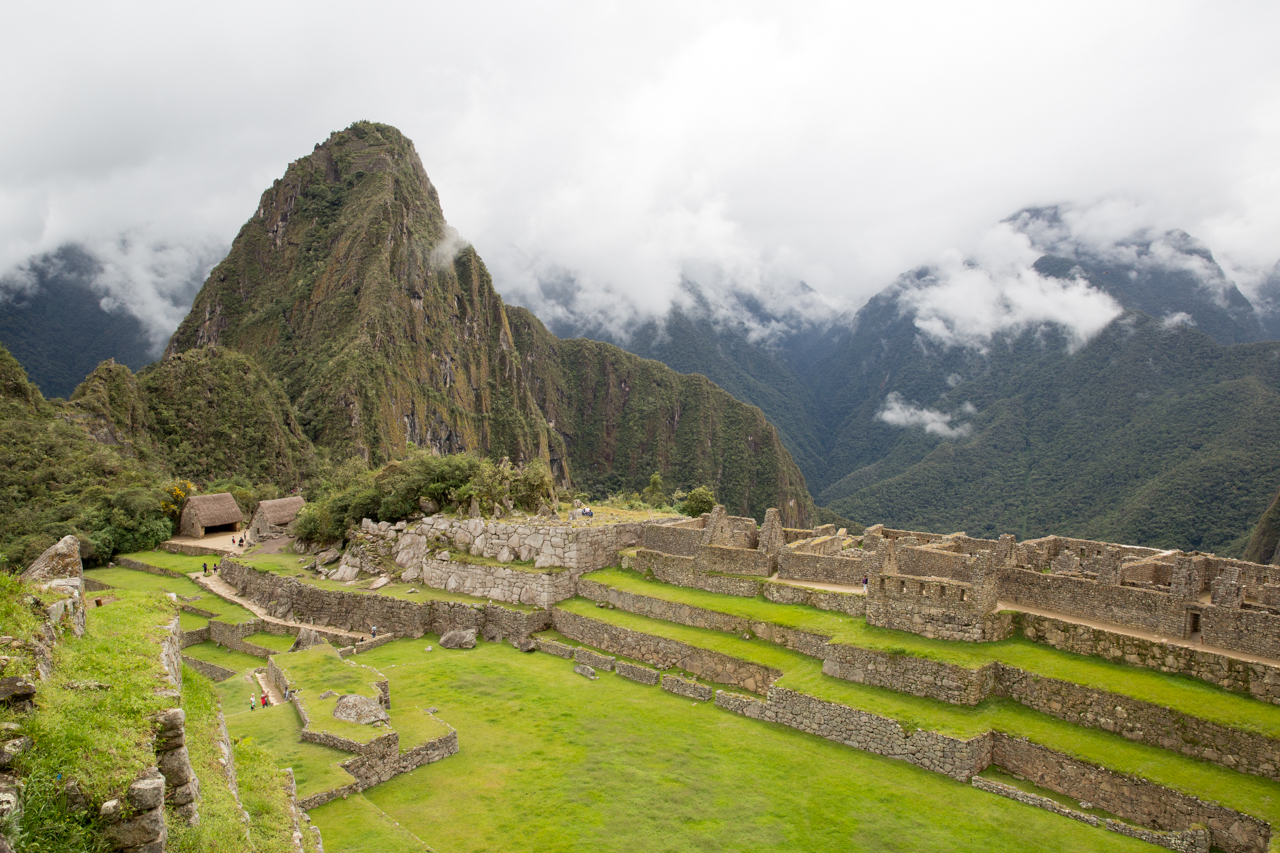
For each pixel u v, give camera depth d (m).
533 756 24.16
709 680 30.62
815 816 20.58
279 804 15.56
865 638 27.56
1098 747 21.66
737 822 20.25
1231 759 20.14
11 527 68.31
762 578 35.53
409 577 45.62
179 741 11.08
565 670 33.06
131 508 68.31
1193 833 18.66
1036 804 20.95
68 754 9.24
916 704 24.80
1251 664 21.86
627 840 19.34
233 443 142.50
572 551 41.03
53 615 12.14
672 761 23.83
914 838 19.53
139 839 9.26
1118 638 24.59
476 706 28.55
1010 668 24.55
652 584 39.03
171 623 15.66
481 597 41.69
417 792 21.56
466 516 47.50
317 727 22.88
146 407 136.75
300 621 44.62
